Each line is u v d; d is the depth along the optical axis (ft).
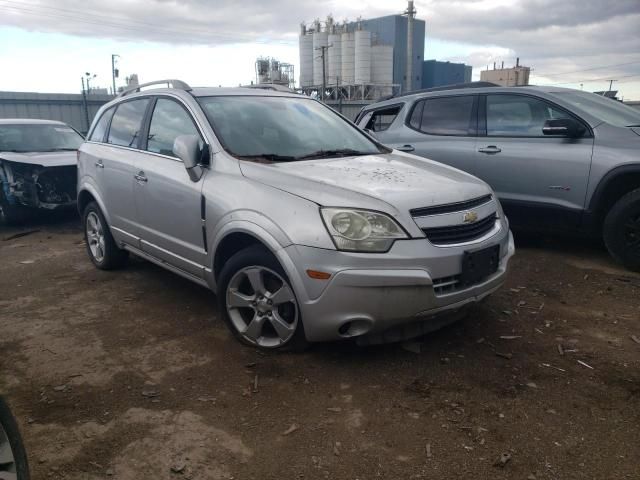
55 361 12.14
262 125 14.46
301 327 11.35
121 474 8.44
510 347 12.35
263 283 11.90
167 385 11.00
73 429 9.57
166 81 16.06
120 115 17.89
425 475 8.32
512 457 8.68
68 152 29.53
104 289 16.97
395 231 10.52
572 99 19.33
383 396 10.42
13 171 26.61
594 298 15.28
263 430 9.47
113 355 12.37
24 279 18.28
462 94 21.68
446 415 9.79
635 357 11.80
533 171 18.94
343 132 15.93
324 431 9.41
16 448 7.06
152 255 15.79
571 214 18.30
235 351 12.39
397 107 24.03
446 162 21.34
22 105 91.04
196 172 13.10
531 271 17.74
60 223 28.66
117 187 16.66
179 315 14.67
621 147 17.21
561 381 10.87
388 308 10.53
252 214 11.61
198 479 8.31
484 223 12.09
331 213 10.64
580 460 8.58
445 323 11.75
